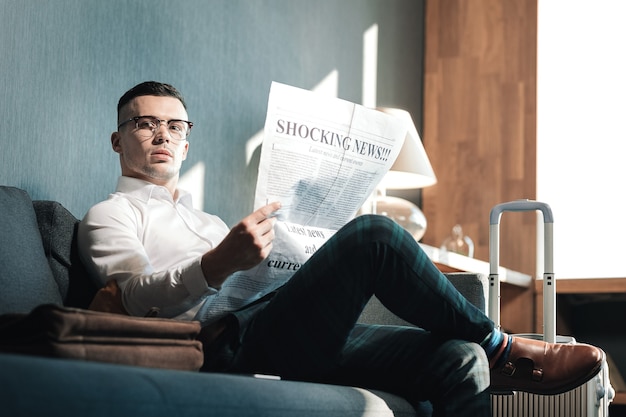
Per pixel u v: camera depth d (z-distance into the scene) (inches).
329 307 62.6
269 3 125.2
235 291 67.6
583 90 165.2
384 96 157.6
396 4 163.3
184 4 106.9
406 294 63.4
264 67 123.8
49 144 85.0
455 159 165.3
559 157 164.9
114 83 94.9
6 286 60.4
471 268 134.8
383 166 70.9
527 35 163.8
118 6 95.4
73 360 43.0
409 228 136.5
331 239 63.3
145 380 41.9
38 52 83.7
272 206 63.6
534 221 158.7
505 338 71.0
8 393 34.5
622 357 154.9
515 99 163.0
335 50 142.9
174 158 78.8
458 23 169.2
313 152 66.9
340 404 55.5
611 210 161.3
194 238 75.7
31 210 69.8
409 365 66.6
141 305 64.2
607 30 165.3
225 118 114.6
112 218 70.8
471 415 64.2
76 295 70.2
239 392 47.3
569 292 145.9
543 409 90.5
